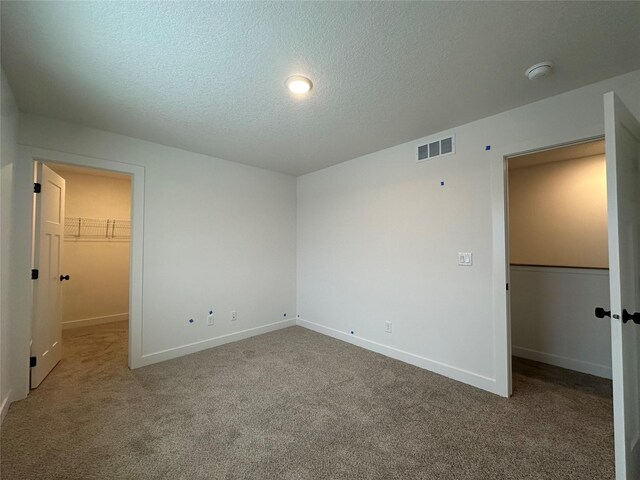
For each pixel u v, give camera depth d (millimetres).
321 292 3969
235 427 1915
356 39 1504
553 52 1612
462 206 2559
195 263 3281
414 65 1724
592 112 1926
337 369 2801
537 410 2098
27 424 1929
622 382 1279
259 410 2111
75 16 1338
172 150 3117
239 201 3695
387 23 1397
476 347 2459
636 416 1450
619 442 1274
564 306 2900
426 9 1314
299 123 2525
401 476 1513
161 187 3031
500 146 2334
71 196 4363
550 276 2996
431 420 1987
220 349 3330
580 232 3195
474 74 1815
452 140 2623
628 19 1368
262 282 3930
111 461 1609
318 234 4023
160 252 3020
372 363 2938
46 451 1679
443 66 1734
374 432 1864
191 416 2033
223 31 1440
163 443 1757
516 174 3627
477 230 2463
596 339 2713
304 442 1772
